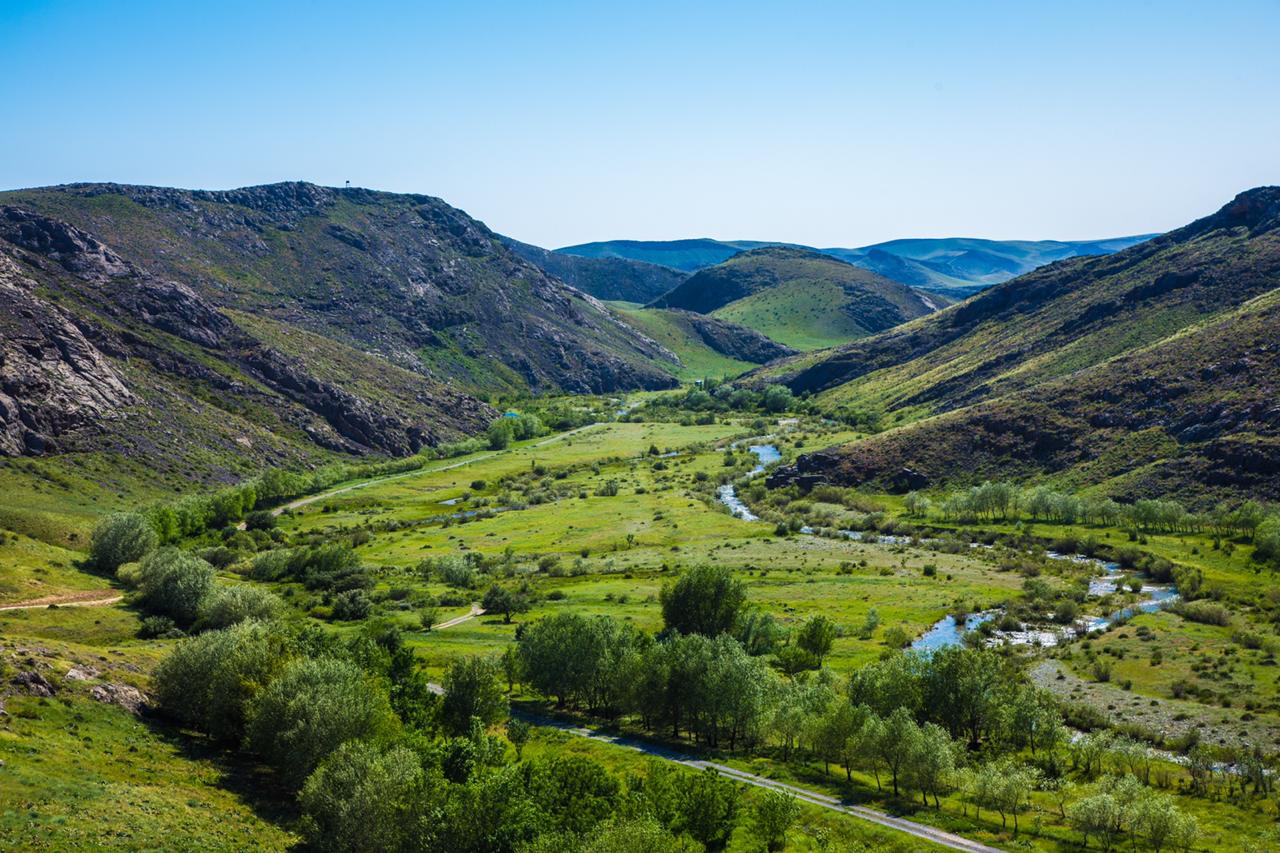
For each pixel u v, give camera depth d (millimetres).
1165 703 98438
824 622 119188
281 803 68812
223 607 122188
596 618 112688
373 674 90188
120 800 59344
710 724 93812
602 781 66500
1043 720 87938
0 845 49375
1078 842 68500
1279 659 107875
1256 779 77000
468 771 70250
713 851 65062
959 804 77812
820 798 77375
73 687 78438
